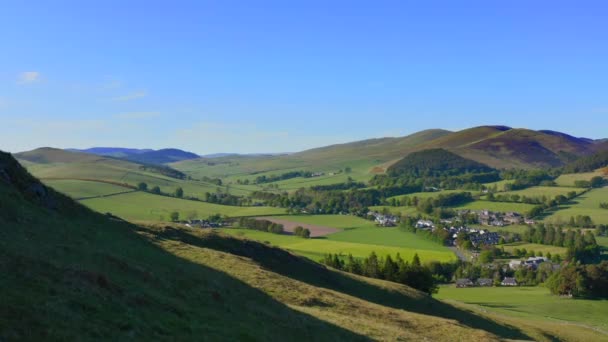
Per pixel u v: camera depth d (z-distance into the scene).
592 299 138.88
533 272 172.75
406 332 45.81
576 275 142.00
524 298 140.50
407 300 72.56
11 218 37.00
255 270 55.34
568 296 142.50
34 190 47.41
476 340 49.59
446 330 51.41
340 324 42.47
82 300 25.34
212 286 40.53
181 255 53.62
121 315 25.66
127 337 23.47
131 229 58.38
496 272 177.88
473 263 188.75
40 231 37.31
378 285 75.69
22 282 24.83
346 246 188.50
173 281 37.56
